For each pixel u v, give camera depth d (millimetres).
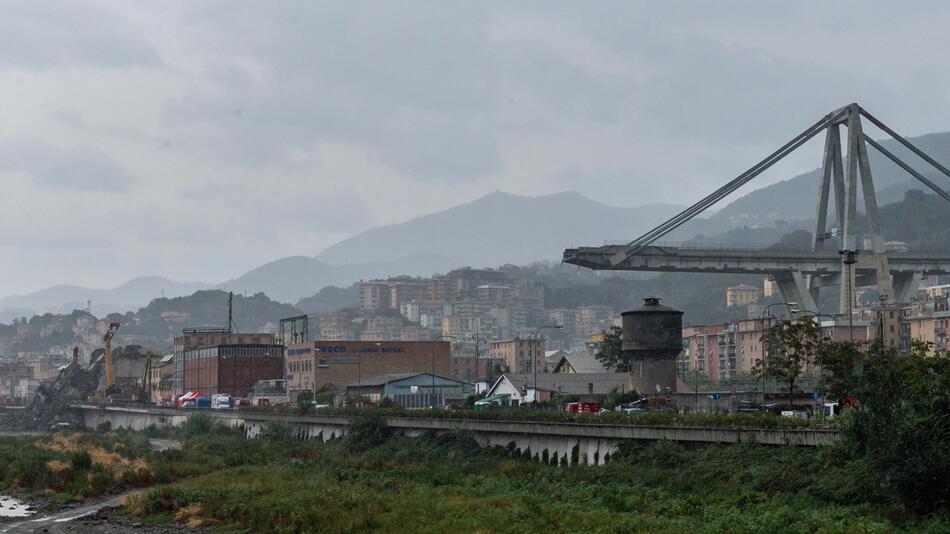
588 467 102625
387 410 148875
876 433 75500
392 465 123188
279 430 170500
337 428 157625
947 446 71438
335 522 86562
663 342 154750
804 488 79250
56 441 197250
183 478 129625
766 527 69250
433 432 135000
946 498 71438
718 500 81000
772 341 133375
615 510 82562
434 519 84375
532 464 111000
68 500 115375
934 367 78688
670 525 73000
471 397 193125
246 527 89750
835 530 66438
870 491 75312
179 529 91625
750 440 90500
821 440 84000
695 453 94375
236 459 139375
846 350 107688
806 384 180750
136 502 105000
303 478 117812
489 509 86125
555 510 82375
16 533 91125
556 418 111812
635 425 101000
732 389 184125
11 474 130625
